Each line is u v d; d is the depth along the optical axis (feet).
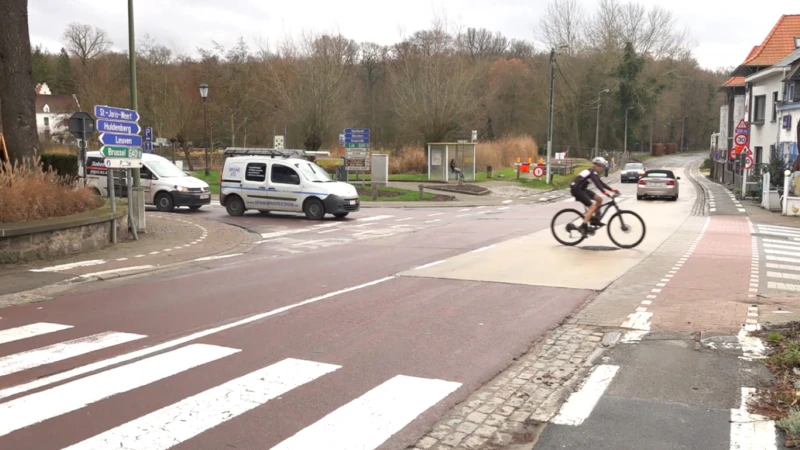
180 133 152.15
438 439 13.65
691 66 269.44
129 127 46.85
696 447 13.08
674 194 98.32
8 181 41.04
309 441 13.48
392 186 119.44
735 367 18.07
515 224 62.64
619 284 30.76
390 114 219.82
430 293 28.71
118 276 33.86
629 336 21.48
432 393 16.35
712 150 212.43
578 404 15.57
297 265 37.45
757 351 19.44
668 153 352.08
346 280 32.14
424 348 20.29
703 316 23.98
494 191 119.75
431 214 76.38
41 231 38.65
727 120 162.30
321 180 68.69
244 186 69.56
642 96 248.11
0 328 22.94
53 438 13.61
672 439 13.50
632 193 120.06
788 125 97.96
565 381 17.31
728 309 25.13
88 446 13.20
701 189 127.34
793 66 101.65
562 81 245.04
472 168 133.28
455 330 22.43
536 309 25.58
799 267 35.99
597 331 22.25
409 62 172.14
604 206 44.45
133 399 15.87
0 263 36.29
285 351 19.90
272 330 22.41
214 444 13.33
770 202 78.64
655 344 20.49
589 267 35.81
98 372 17.94
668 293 28.50
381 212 79.10
